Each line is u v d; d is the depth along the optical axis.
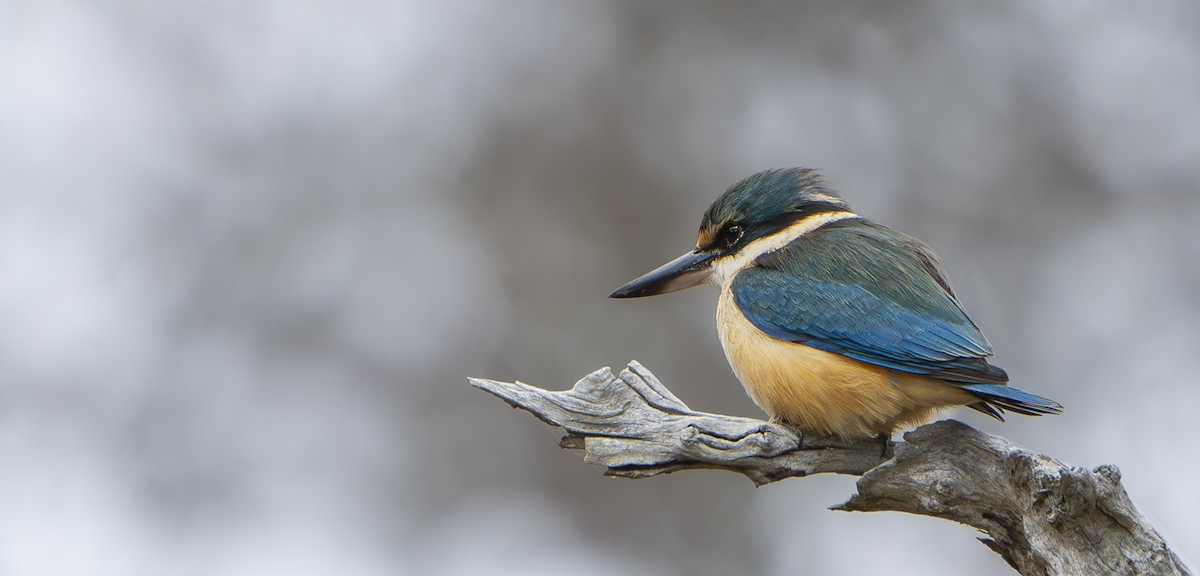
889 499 6.45
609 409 6.82
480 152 14.88
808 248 7.76
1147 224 13.80
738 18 15.14
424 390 13.39
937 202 14.16
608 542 12.70
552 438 13.09
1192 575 5.57
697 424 6.79
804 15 15.02
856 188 14.30
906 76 14.69
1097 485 5.56
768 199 8.26
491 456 13.13
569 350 13.73
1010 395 6.48
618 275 14.27
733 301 7.61
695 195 14.47
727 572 12.43
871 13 14.84
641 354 13.61
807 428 7.19
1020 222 13.96
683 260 8.50
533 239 14.47
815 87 14.77
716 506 12.68
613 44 15.26
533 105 15.02
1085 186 14.05
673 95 14.95
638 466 6.78
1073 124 14.18
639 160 14.73
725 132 14.71
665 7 15.26
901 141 14.44
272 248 14.01
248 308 13.62
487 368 13.58
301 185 14.44
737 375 7.70
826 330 7.14
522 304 14.05
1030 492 5.78
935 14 14.77
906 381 6.94
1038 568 6.04
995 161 14.25
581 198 14.70
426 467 13.06
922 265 7.72
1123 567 5.59
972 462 6.20
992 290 13.70
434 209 14.57
